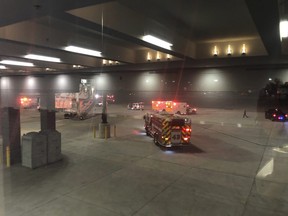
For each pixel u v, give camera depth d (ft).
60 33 78.28
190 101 130.31
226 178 31.96
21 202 24.75
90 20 50.03
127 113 112.37
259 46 93.40
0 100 105.81
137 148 48.16
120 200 25.35
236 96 119.14
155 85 137.69
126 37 63.36
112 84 142.10
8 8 38.78
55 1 35.40
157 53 115.44
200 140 56.54
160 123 47.50
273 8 43.55
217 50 100.63
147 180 31.07
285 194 27.07
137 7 53.78
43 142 36.70
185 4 52.49
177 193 27.17
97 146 49.75
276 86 107.24
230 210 23.41
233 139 57.72
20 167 35.96
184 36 88.58
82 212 22.81
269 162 39.29
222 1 51.16
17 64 123.85
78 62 121.19
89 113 106.73
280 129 71.31
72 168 35.68
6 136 37.24
